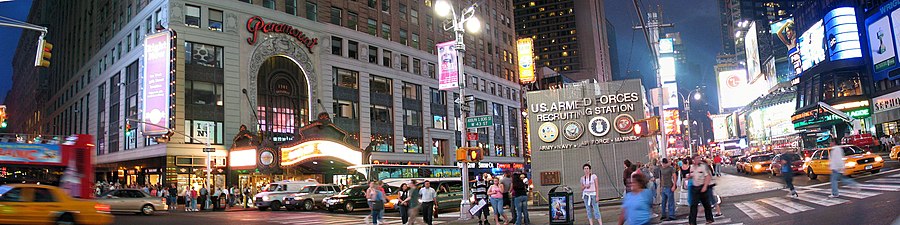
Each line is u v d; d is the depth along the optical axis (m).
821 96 80.62
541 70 107.31
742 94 167.12
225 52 47.94
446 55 22.00
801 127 88.12
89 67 60.75
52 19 82.31
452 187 30.03
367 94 58.38
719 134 168.38
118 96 52.50
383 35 61.78
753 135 135.00
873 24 71.31
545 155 26.39
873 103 72.19
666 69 56.00
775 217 14.44
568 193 15.50
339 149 47.19
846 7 75.88
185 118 45.03
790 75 115.56
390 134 60.41
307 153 45.19
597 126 25.94
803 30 90.94
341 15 57.75
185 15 46.12
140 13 49.72
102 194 29.88
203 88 46.44
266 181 48.72
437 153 66.69
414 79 64.56
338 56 56.16
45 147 22.88
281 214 30.72
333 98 55.22
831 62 76.88
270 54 50.84
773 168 34.88
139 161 48.19
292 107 52.25
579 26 178.38
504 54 83.81
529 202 30.36
